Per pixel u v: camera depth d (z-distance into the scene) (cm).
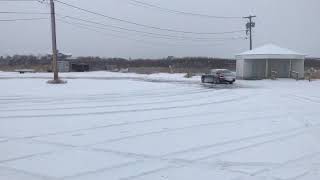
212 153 1159
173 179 905
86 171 974
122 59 11088
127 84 4453
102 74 7512
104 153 1163
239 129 1573
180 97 3061
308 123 1728
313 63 10212
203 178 912
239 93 3441
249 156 1122
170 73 7838
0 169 997
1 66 11231
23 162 1065
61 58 10450
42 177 928
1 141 1345
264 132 1504
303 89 3912
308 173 948
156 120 1830
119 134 1466
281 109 2264
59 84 4312
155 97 3041
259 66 5969
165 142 1316
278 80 5475
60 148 1234
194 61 10444
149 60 10981
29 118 1897
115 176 931
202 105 2502
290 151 1184
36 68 10162
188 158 1101
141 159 1091
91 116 1964
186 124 1706
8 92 3366
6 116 1964
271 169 984
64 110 2203
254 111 2178
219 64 10225
